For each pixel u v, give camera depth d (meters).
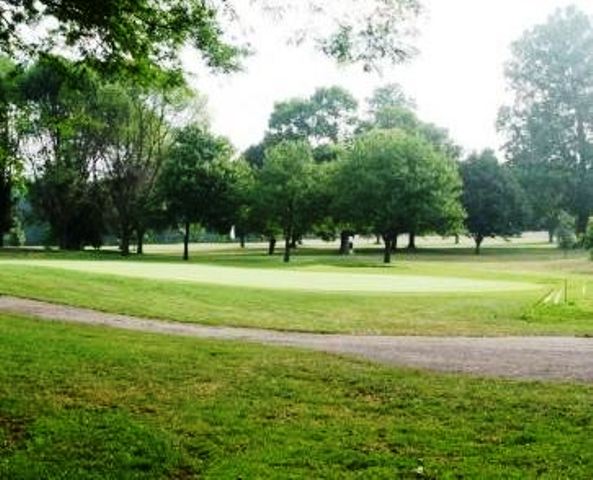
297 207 79.31
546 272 65.50
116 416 10.80
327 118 106.44
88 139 80.19
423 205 77.50
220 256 85.25
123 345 16.11
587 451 9.43
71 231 88.75
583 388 12.56
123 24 14.11
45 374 13.12
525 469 8.84
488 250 104.69
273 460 9.17
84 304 25.67
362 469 8.92
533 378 13.49
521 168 98.88
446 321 24.34
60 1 13.58
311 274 45.12
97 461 9.14
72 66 15.16
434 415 11.05
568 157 97.12
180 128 81.75
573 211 97.50
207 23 14.30
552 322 24.41
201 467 9.06
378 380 13.03
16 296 26.80
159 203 83.81
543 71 97.50
